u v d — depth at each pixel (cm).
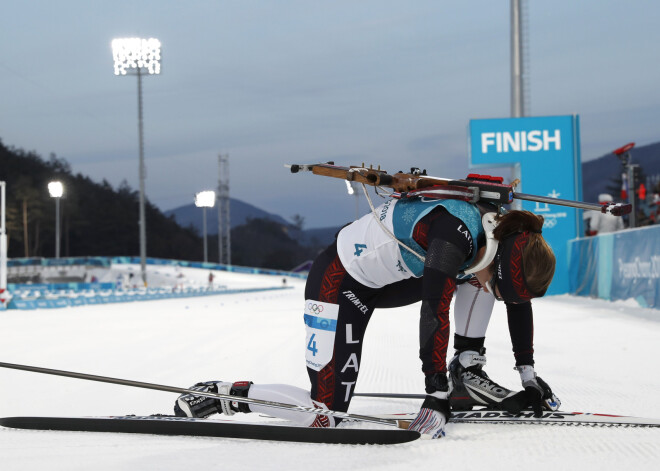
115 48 3912
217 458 212
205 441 237
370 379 422
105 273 5309
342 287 255
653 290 1079
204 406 265
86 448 228
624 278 1236
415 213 238
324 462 206
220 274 6197
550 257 224
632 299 1182
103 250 10575
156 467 202
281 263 14050
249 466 202
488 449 221
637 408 308
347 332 255
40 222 9375
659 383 391
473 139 1862
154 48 3947
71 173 11212
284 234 17825
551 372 442
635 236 1166
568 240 1808
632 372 441
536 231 230
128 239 10931
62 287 3903
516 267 225
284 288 4569
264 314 1312
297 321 1065
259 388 263
